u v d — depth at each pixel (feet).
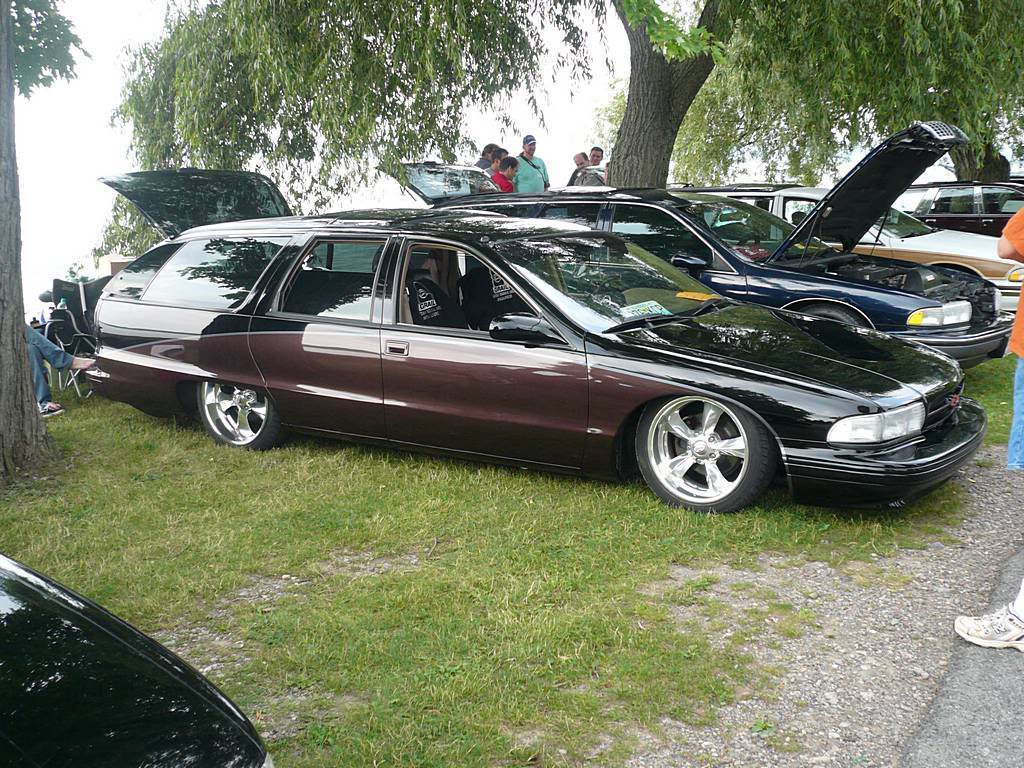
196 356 20.58
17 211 19.40
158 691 7.11
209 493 17.84
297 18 37.04
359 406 18.47
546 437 16.58
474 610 12.59
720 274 24.57
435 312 18.52
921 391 15.16
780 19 35.47
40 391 24.54
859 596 12.89
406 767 9.25
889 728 9.82
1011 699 10.25
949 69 35.09
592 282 17.81
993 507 16.20
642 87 40.42
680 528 15.10
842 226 24.38
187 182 26.84
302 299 19.34
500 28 39.88
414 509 16.39
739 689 10.62
